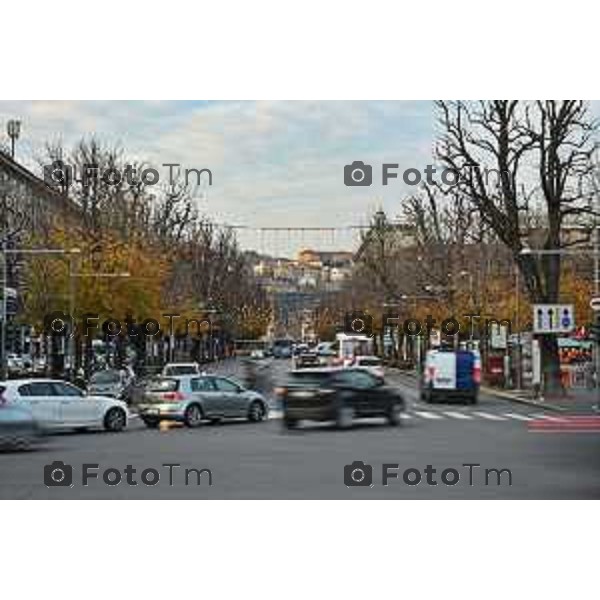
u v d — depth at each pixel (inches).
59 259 2854.3
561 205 2364.7
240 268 5905.5
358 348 4424.2
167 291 3555.6
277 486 833.5
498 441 1304.1
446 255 3516.2
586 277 3649.1
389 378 4084.6
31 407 1407.5
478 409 2149.4
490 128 2354.8
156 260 3117.6
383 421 1710.1
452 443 1266.0
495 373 3048.7
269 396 2529.5
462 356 2361.0
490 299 3240.7
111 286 2883.9
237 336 6589.6
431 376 2372.0
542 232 2790.4
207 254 4709.6
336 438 1343.5
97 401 1489.9
